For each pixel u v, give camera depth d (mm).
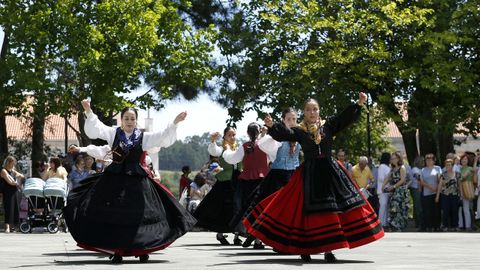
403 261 9102
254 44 28531
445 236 16547
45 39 27312
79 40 27281
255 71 28062
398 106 26984
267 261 9078
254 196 11625
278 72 27375
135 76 28531
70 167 21562
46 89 27375
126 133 9109
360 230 8750
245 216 10828
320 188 8773
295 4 26625
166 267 8273
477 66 26438
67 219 8836
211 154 13422
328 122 9086
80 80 27781
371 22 26391
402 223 20109
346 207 8758
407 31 26172
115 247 8711
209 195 13367
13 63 27391
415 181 20656
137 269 8055
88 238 8734
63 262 9148
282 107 27047
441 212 20375
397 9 25984
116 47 28125
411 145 28766
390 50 26469
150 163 11266
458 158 20797
